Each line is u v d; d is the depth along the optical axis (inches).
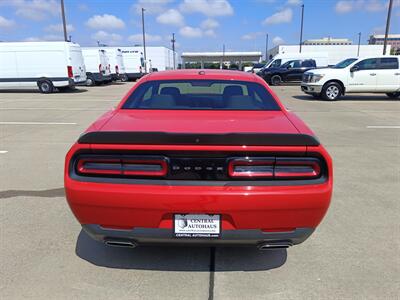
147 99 137.9
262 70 1072.8
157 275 107.2
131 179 92.6
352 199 165.9
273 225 92.7
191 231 92.7
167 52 1844.2
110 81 1179.3
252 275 107.5
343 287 101.6
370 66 580.4
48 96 690.2
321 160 92.7
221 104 135.3
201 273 108.4
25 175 201.6
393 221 143.6
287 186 91.3
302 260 115.6
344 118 407.2
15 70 754.8
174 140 90.4
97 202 92.2
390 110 476.1
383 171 209.0
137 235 94.3
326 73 581.6
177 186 90.9
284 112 131.6
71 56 753.6
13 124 368.2
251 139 90.6
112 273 108.0
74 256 117.1
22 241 126.6
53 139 295.7
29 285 101.7
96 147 92.4
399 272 108.6
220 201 89.7
